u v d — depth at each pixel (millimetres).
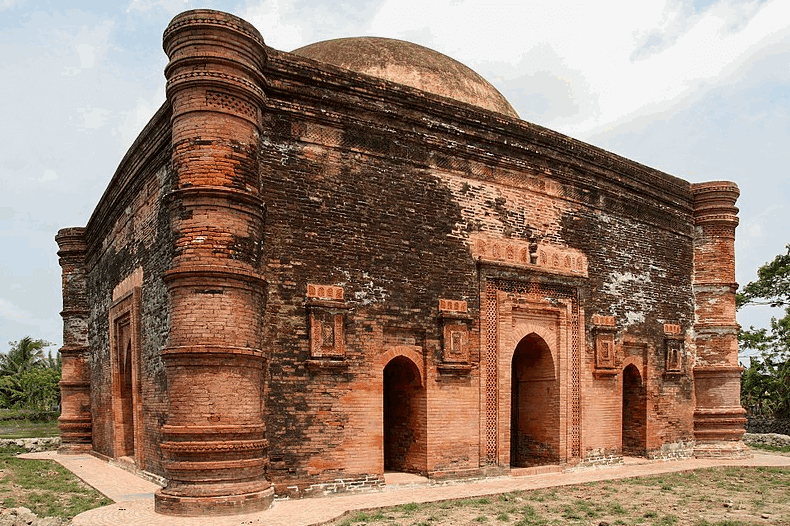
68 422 21078
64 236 22000
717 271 19562
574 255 16281
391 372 14133
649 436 17703
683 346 19047
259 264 11461
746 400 30844
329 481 11898
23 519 10047
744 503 12000
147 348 13898
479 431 14039
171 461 10484
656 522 10211
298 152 12234
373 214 12961
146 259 14281
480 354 14195
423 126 13711
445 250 13891
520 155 15250
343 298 12383
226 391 10508
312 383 11914
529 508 11195
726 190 19625
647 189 18266
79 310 21781
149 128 13742
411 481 12945
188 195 10844
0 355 58000
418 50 17094
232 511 10156
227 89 11117
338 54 16469
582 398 16016
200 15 11055
